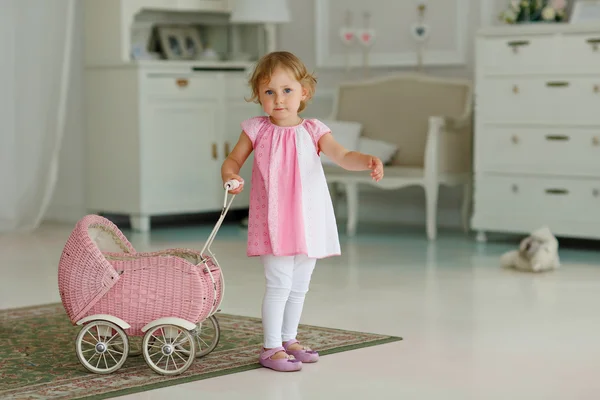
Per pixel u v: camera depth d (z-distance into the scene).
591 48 5.71
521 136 6.01
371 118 7.01
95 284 3.05
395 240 6.38
